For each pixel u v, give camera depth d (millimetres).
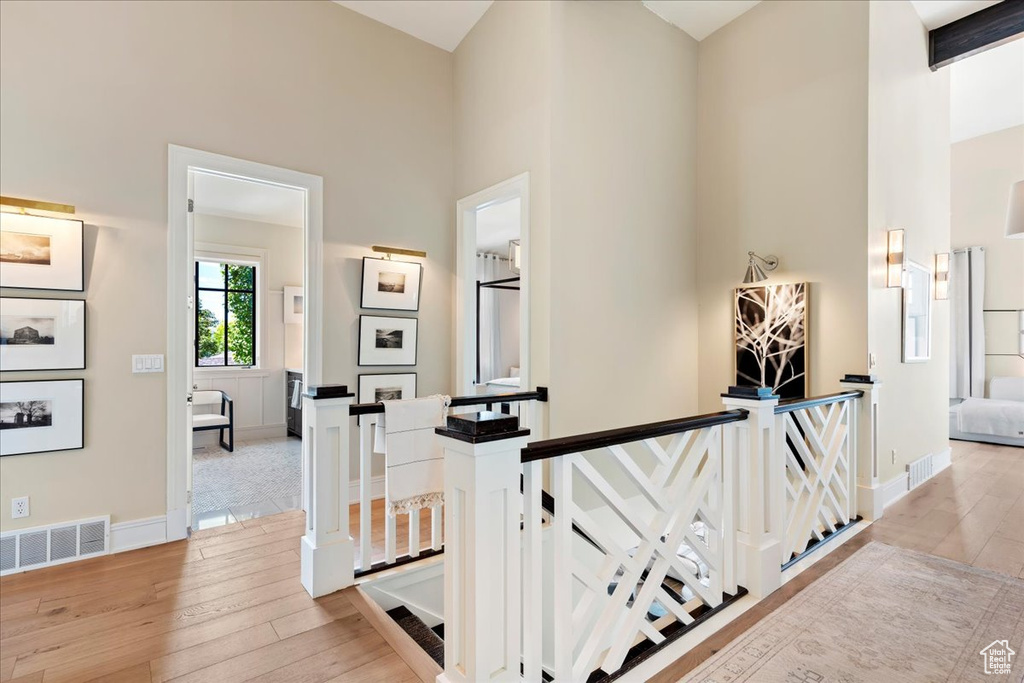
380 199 3727
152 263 2805
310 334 3377
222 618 2051
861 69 3367
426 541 2938
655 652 1859
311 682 1673
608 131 3537
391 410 2408
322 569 2240
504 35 3535
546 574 3059
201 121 2961
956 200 6691
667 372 3992
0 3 2426
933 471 4398
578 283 3314
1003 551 2744
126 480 2730
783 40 3787
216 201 5148
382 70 3756
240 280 6539
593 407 3404
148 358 2789
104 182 2666
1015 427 5551
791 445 3436
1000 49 4594
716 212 4211
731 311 4090
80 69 2607
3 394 2416
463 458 1386
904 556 2676
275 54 3248
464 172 3990
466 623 1390
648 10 3889
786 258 3756
